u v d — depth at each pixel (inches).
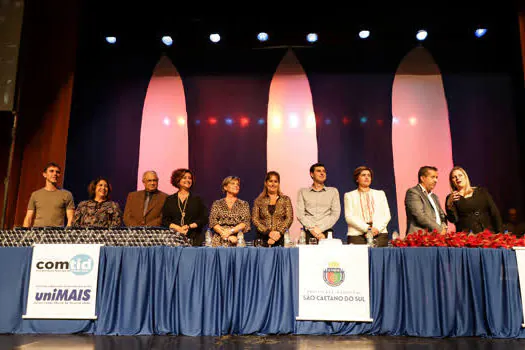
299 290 122.3
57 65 245.3
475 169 237.6
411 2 235.9
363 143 243.4
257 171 243.3
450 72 247.4
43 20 245.8
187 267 123.2
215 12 242.1
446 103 245.1
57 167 180.1
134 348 104.8
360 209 167.8
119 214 167.2
